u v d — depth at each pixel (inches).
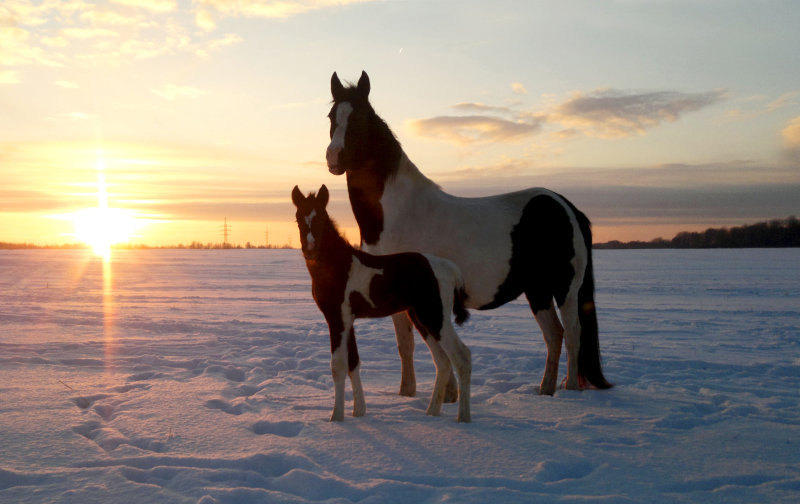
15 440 162.7
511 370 307.0
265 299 729.6
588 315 250.1
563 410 207.6
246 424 182.4
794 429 185.0
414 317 201.2
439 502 123.1
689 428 190.4
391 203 224.4
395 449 157.8
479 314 581.0
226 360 311.0
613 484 135.9
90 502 121.8
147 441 164.2
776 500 127.6
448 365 199.6
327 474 138.3
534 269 235.1
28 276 1190.9
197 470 138.6
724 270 1327.5
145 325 459.5
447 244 222.5
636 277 1112.2
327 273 186.5
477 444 163.0
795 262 1678.2
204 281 1066.7
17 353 324.2
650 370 304.3
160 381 251.8
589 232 254.4
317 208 183.3
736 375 291.3
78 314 536.4
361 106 218.7
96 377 262.7
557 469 146.3
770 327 472.1
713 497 129.1
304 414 197.3
